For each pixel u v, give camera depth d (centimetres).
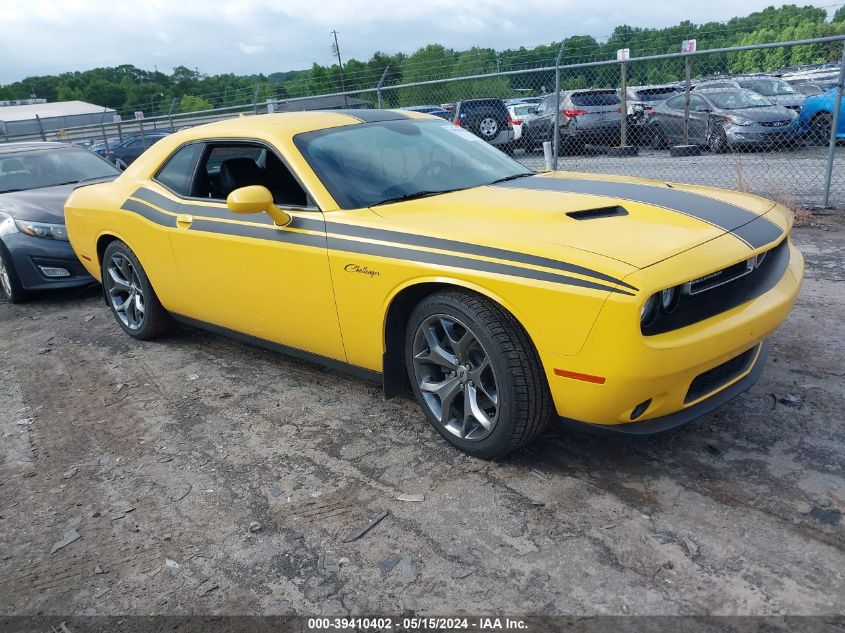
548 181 381
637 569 240
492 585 239
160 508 305
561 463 309
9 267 658
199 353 493
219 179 412
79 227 527
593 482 293
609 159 1259
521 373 282
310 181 357
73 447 372
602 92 1434
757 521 259
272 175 379
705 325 270
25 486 336
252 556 267
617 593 230
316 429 363
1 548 289
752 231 300
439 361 315
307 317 365
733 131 1209
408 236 312
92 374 474
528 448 323
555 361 269
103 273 527
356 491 303
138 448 362
